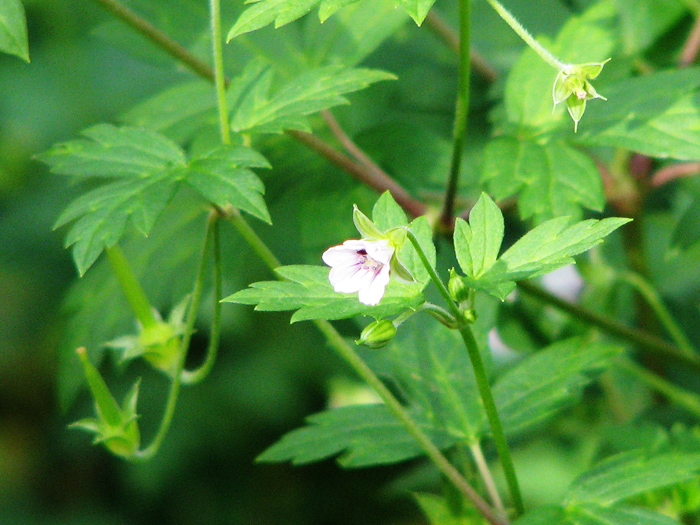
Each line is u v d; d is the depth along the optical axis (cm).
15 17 40
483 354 44
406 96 51
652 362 50
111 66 71
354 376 73
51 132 71
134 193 40
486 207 39
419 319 44
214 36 42
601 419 50
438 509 43
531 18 51
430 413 43
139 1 48
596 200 43
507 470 40
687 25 49
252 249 48
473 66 51
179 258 48
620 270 50
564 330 48
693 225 45
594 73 40
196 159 41
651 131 44
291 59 47
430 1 39
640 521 40
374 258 37
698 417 48
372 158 48
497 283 38
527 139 44
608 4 46
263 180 48
